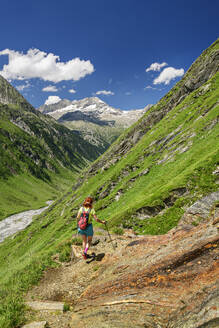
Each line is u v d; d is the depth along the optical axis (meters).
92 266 9.76
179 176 27.86
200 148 35.75
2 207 170.88
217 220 7.57
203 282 5.21
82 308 6.71
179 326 4.20
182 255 6.59
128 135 112.75
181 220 13.88
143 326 4.71
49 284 9.34
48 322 6.32
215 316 3.64
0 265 75.69
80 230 10.23
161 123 81.69
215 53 82.25
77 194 94.81
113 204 47.94
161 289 5.81
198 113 56.84
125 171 65.38
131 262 8.30
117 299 6.19
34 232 87.31
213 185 22.11
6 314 6.57
